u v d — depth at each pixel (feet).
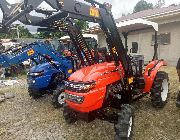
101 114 12.33
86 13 11.33
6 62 19.71
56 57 21.09
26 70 42.55
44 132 14.35
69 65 21.62
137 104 17.87
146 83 15.87
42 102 21.18
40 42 21.57
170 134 12.94
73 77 12.56
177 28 36.86
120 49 12.89
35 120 16.49
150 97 17.76
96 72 12.37
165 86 17.28
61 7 10.13
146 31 19.16
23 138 13.69
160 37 39.45
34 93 22.02
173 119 14.87
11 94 24.57
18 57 19.99
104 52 15.43
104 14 12.10
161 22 37.96
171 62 38.27
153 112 16.16
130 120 11.76
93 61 15.28
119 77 13.43
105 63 14.16
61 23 14.40
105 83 12.32
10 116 17.69
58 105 18.79
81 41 14.73
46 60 21.97
